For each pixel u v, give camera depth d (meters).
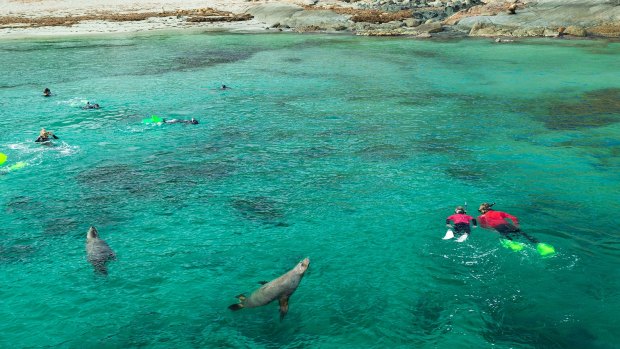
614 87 27.02
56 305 8.92
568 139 18.27
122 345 7.93
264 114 22.45
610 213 12.19
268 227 11.88
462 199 13.16
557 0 55.78
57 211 12.71
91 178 14.91
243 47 44.44
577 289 9.18
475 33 50.31
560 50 39.62
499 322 8.37
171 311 8.80
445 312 8.66
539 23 50.44
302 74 32.12
